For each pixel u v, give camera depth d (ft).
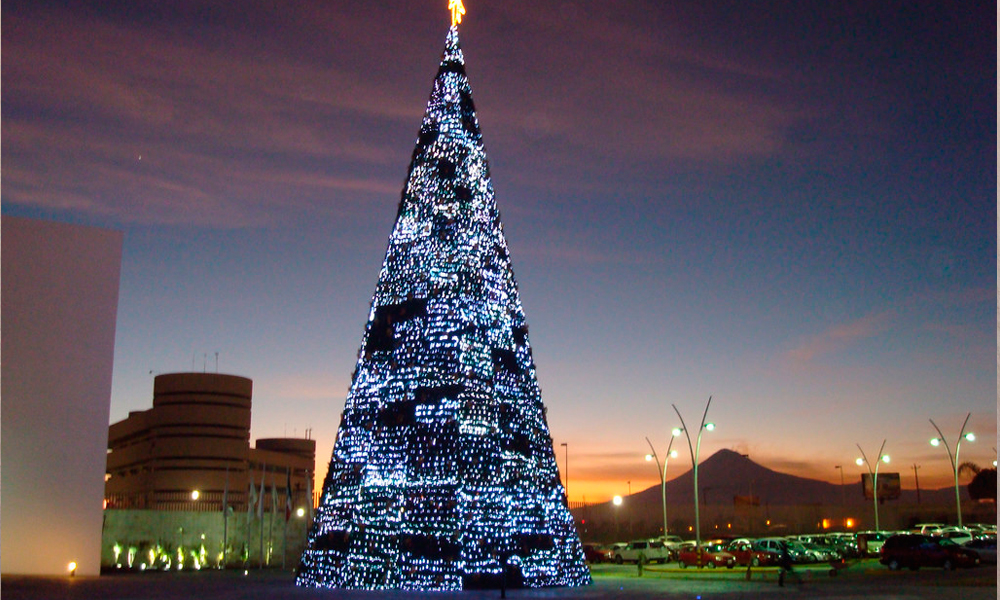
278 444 324.80
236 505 231.30
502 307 107.55
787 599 89.04
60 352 132.57
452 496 98.43
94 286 136.26
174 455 265.54
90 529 130.41
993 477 325.62
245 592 96.99
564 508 108.47
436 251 106.11
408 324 104.12
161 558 162.50
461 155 110.32
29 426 129.39
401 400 101.65
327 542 102.68
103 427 133.28
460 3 119.34
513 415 104.32
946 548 143.02
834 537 203.51
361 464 102.01
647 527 337.52
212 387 272.31
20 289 131.85
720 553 167.12
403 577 97.40
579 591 98.89
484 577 97.35
